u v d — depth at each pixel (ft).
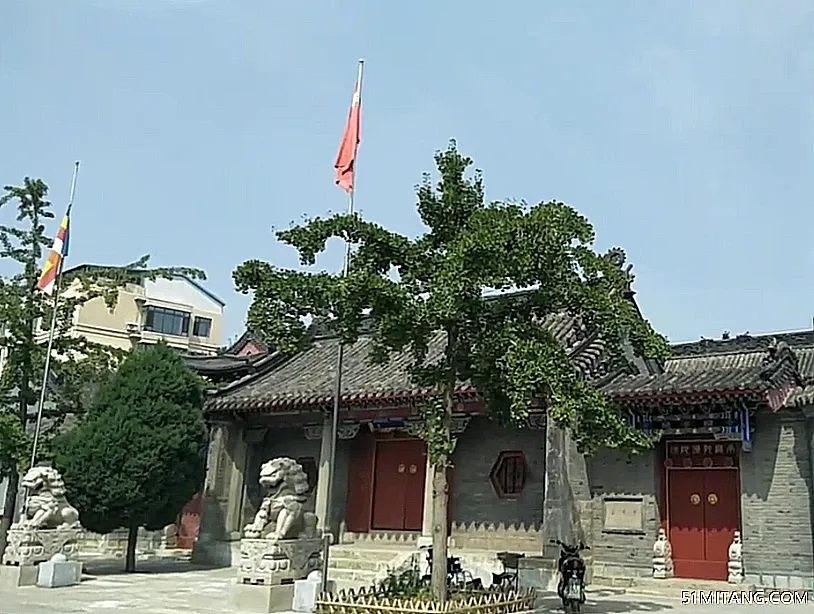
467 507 83.46
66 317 82.23
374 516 91.76
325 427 88.38
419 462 90.53
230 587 67.21
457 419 80.18
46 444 77.77
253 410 90.63
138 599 59.82
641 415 71.67
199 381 83.82
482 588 53.16
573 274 47.42
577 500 72.54
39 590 64.54
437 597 45.60
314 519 61.11
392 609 43.91
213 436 94.07
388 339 46.73
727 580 69.41
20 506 86.74
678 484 73.61
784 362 68.49
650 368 77.05
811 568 65.10
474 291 44.21
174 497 77.82
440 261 46.78
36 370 81.30
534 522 79.20
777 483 67.82
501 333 45.83
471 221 45.91
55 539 69.67
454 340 48.67
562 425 45.19
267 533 57.93
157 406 78.07
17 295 80.59
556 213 44.78
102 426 76.18
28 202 82.58
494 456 83.10
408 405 80.48
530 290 48.11
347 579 75.72
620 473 74.33
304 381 92.27
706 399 66.80
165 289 174.29
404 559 77.66
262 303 45.88
